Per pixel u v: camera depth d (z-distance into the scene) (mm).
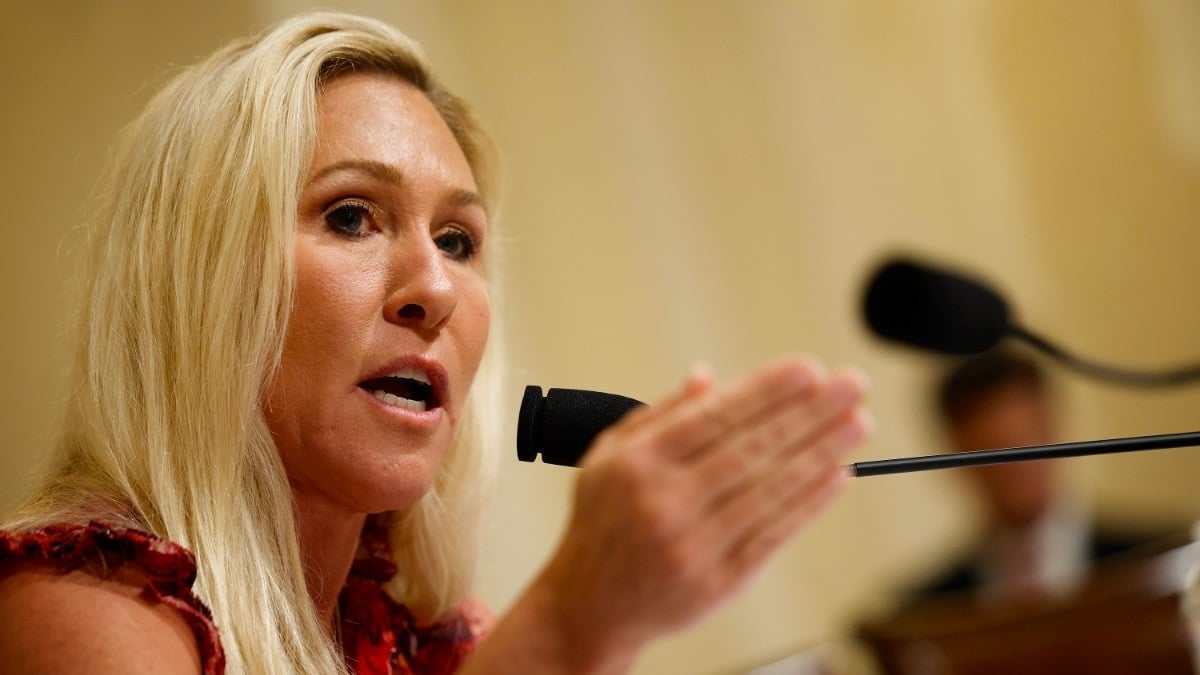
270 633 2365
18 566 2082
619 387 6852
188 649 2080
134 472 2455
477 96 6586
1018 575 6414
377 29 2854
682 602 1608
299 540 2650
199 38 5461
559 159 6879
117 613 2027
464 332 2711
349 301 2508
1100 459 8172
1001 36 8461
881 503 7473
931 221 8094
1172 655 3670
